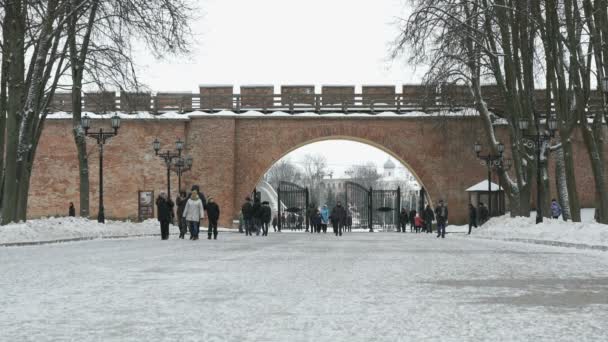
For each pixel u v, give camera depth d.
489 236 34.53
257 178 52.72
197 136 52.09
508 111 36.69
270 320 7.78
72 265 15.84
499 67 36.84
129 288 10.98
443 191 52.56
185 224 34.81
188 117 51.94
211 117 52.09
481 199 52.75
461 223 52.31
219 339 6.64
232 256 19.20
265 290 10.62
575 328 7.23
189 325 7.47
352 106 53.03
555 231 27.75
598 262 16.89
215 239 33.09
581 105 28.56
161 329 7.23
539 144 33.47
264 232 43.19
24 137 29.44
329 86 53.22
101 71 31.53
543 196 37.25
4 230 26.03
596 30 28.73
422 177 52.62
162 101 52.81
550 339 6.61
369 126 52.78
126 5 28.66
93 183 51.75
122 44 30.52
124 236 34.78
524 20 33.16
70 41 31.91
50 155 51.72
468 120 50.88
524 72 34.34
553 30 29.17
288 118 52.69
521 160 36.62
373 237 38.91
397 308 8.70
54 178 51.72
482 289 10.80
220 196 51.97
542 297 9.84
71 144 51.78
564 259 18.03
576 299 9.63
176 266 15.46
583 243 23.66
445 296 9.91
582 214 50.50
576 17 28.77
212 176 52.03
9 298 9.77
